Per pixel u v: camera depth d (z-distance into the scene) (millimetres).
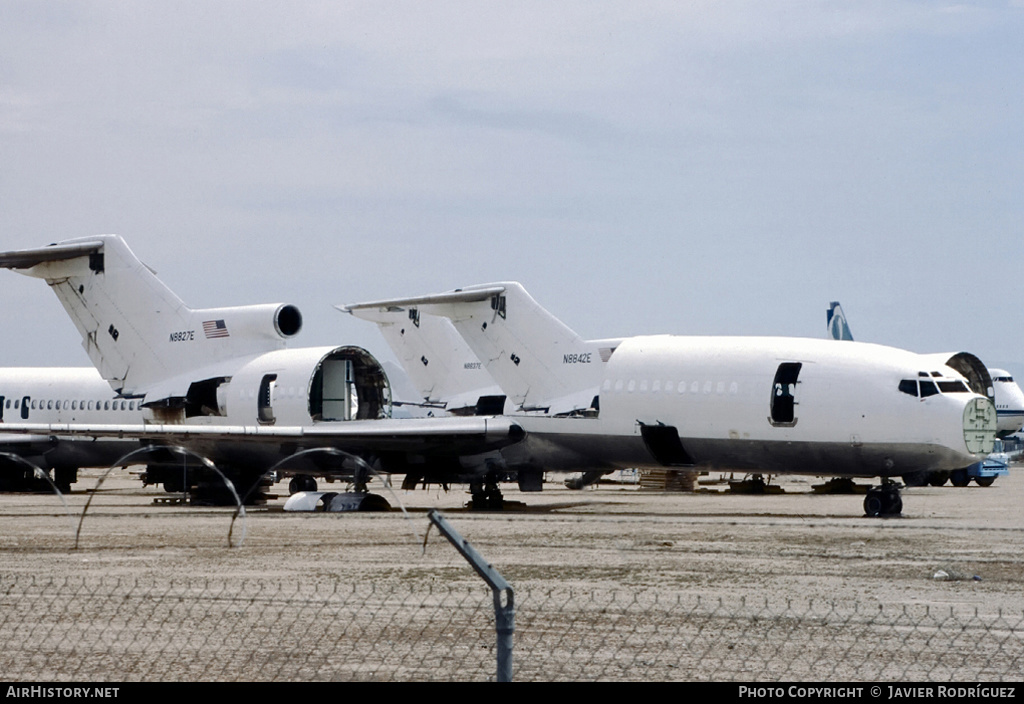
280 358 122688
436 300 123625
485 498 119438
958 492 169000
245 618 46625
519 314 120812
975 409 95062
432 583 55781
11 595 51906
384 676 37000
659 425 105812
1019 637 43062
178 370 128250
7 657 39688
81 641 42250
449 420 114500
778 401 101438
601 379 113188
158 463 129250
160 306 129625
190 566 62219
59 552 69000
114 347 131000
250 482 125062
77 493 152125
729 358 103375
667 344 108688
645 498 145625
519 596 51906
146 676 36969
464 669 37969
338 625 45156
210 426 114750
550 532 82000
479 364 175625
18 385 147000
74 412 142000
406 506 125438
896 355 99375
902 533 81188
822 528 85438
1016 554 68188
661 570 60844
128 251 131250
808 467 100562
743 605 47375
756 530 83562
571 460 113750
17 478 151250
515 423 114312
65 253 129000
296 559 65438
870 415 96188
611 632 43812
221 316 127438
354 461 116750
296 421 119125
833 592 53438
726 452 103250
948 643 42000
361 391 129375
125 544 73812
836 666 38500
